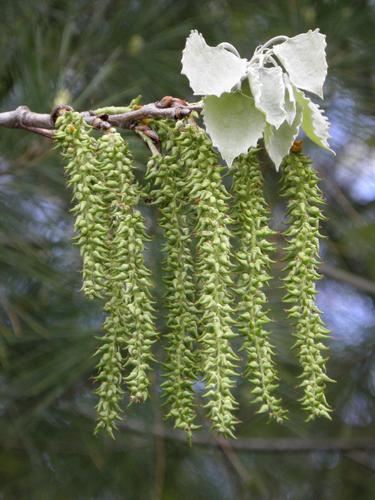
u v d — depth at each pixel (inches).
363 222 44.1
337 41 41.4
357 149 43.9
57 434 43.1
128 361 29.1
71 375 39.6
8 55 38.8
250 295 29.0
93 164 29.1
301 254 29.2
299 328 29.2
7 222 38.1
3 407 40.9
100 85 39.5
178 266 29.3
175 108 29.6
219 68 29.2
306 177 29.4
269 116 29.0
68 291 38.6
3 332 38.5
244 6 41.5
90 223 28.9
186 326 29.2
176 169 29.3
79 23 40.6
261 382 28.9
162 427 41.9
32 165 37.7
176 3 41.6
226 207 28.9
